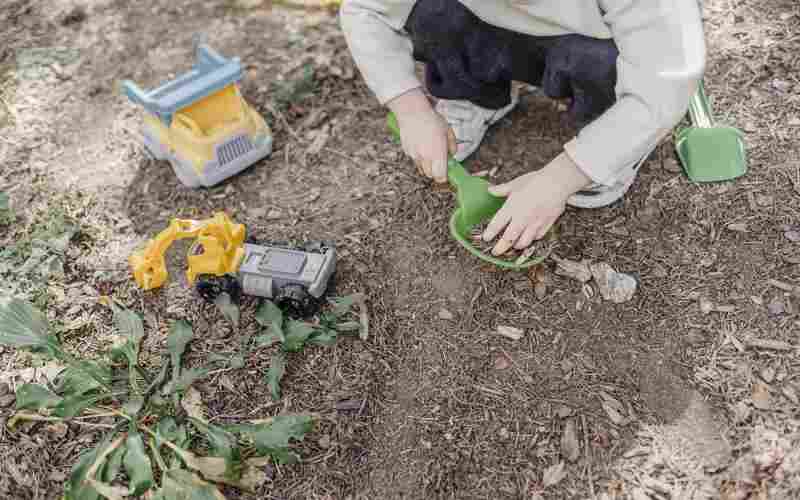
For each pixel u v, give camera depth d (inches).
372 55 74.7
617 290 74.1
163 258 79.7
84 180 90.5
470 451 66.7
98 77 102.2
